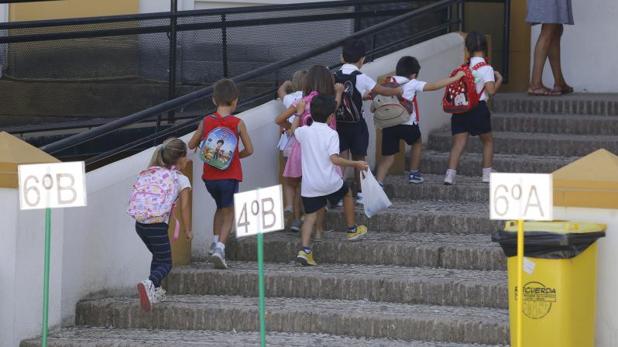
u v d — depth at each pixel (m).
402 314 10.61
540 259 9.18
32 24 14.02
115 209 11.54
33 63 14.13
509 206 8.45
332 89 12.38
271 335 10.65
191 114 14.03
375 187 11.91
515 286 9.36
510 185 8.44
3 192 10.47
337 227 12.92
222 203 11.89
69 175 9.16
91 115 14.15
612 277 9.76
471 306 10.99
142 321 11.05
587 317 9.47
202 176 11.99
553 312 9.15
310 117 12.02
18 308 10.51
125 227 11.64
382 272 11.64
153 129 14.04
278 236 12.64
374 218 12.78
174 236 11.21
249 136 12.72
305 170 11.89
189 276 11.66
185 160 11.33
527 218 8.41
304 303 11.16
